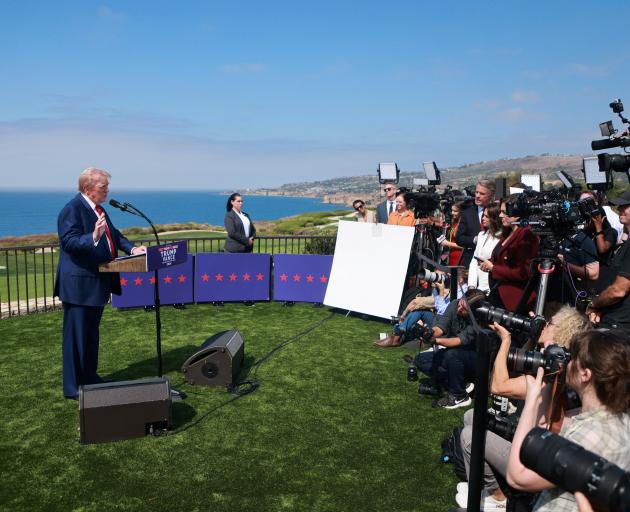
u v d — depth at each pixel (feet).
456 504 11.94
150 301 29.78
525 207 15.05
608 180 23.06
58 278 17.02
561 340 9.43
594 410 6.87
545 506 6.96
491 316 9.73
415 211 28.45
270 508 11.68
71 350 17.40
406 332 22.98
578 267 18.28
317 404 17.37
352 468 13.44
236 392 18.15
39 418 16.10
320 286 31.32
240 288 31.53
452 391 17.17
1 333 24.93
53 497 12.01
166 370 20.33
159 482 12.71
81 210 16.70
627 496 5.08
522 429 7.36
